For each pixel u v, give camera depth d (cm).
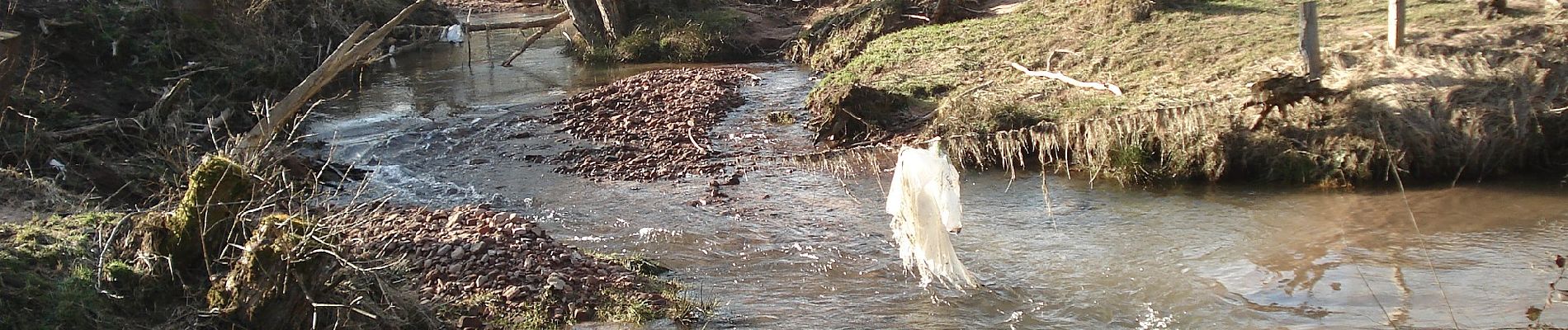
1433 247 979
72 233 779
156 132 1306
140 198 1104
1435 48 1356
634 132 1572
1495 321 792
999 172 1312
